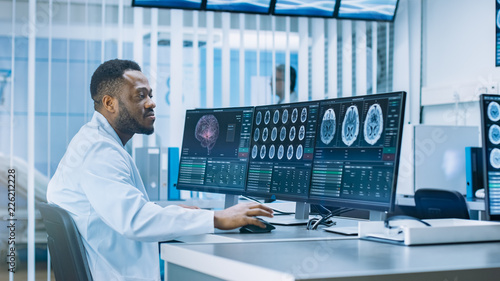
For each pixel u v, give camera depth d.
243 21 4.55
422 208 3.76
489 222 1.63
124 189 1.62
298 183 1.97
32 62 3.98
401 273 1.10
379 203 1.65
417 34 5.05
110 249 1.70
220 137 2.32
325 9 4.69
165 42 4.37
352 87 4.91
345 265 1.15
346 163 1.80
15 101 3.94
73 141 1.79
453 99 4.64
